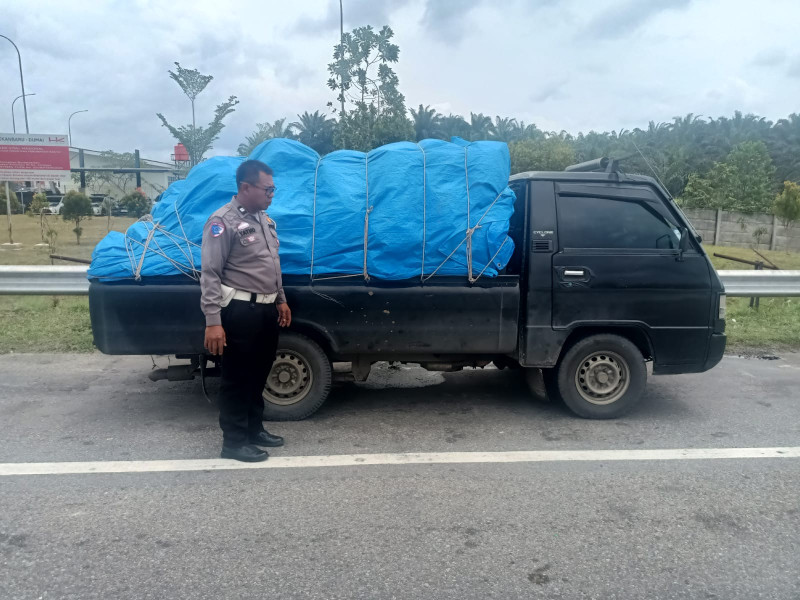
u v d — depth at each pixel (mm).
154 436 4582
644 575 2920
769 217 27125
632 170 5645
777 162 65062
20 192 39562
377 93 16906
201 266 4148
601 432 4793
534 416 5156
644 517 3461
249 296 3957
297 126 41812
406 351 4844
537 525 3365
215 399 5441
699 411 5316
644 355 5227
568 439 4637
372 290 4723
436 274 4742
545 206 4867
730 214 26984
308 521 3383
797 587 2838
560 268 4824
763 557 3078
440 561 3016
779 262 18062
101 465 4066
